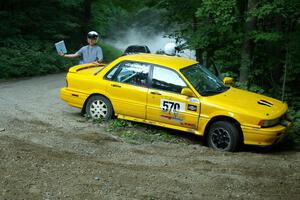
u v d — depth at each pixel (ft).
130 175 21.74
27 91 48.62
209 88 30.45
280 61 45.21
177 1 55.42
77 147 26.03
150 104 30.68
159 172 22.54
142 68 31.42
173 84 30.19
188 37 50.08
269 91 46.32
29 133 28.12
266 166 24.77
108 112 32.50
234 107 28.27
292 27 43.42
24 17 84.89
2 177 20.34
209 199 19.39
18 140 26.35
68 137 27.91
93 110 33.04
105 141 27.89
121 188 19.98
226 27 44.88
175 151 27.17
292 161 26.30
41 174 21.02
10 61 67.21
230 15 41.45
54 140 26.99
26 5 89.40
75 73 33.91
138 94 31.01
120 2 156.56
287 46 42.14
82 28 109.50
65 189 19.48
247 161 25.64
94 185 20.10
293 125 33.24
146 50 88.43
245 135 27.94
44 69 74.49
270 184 21.70
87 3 110.42
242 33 45.19
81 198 18.67
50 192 19.11
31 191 19.10
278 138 28.25
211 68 50.01
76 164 22.76
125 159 24.58
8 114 33.17
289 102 44.65
